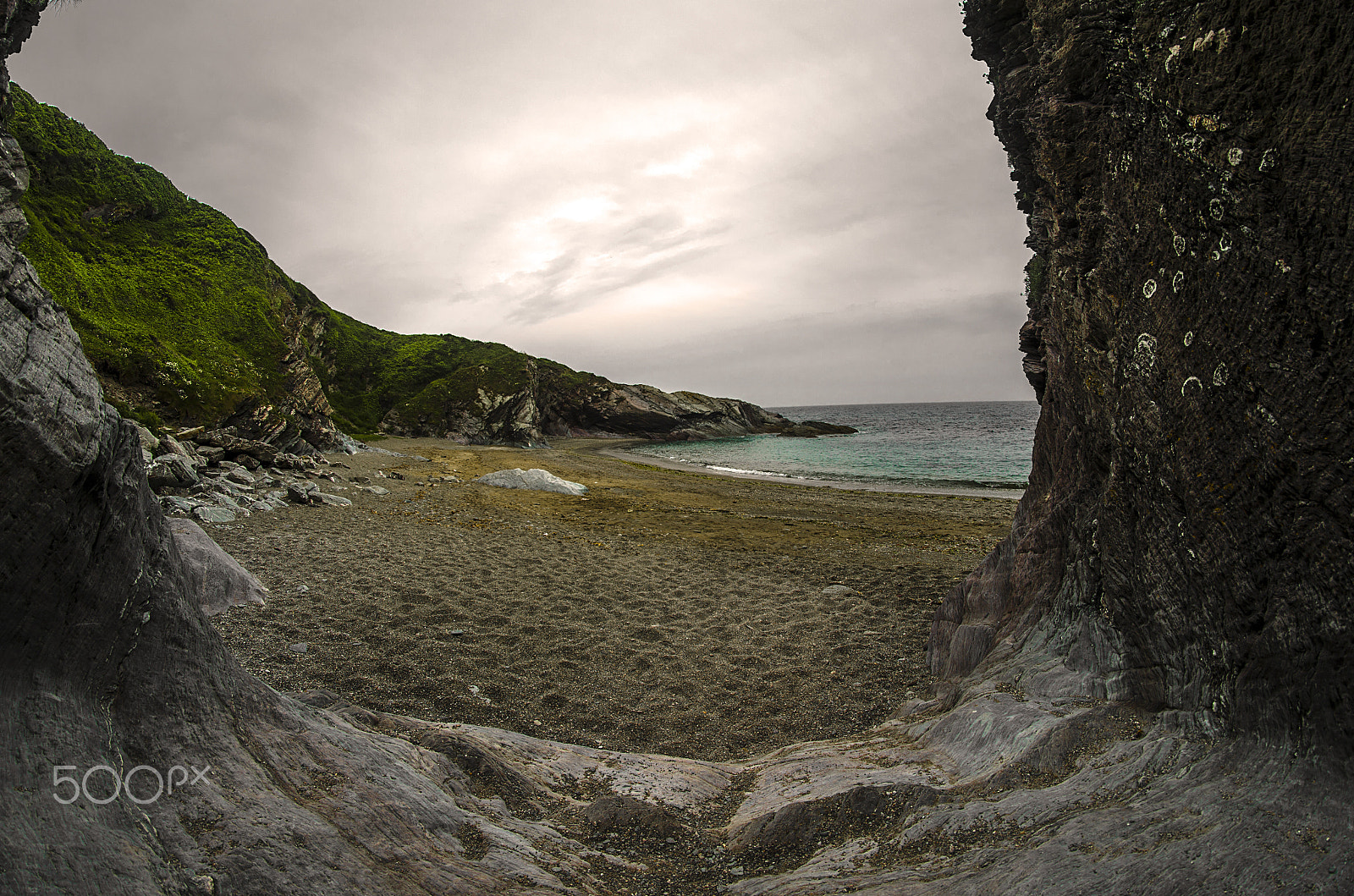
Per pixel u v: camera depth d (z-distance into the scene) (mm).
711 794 3750
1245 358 2838
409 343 61938
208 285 29109
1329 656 2381
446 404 48000
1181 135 3160
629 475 27234
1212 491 3039
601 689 5570
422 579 8133
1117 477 3895
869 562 10898
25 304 2105
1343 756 2271
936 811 2965
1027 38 5395
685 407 68375
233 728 2746
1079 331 4629
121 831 2020
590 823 3248
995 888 2312
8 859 1689
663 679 5816
